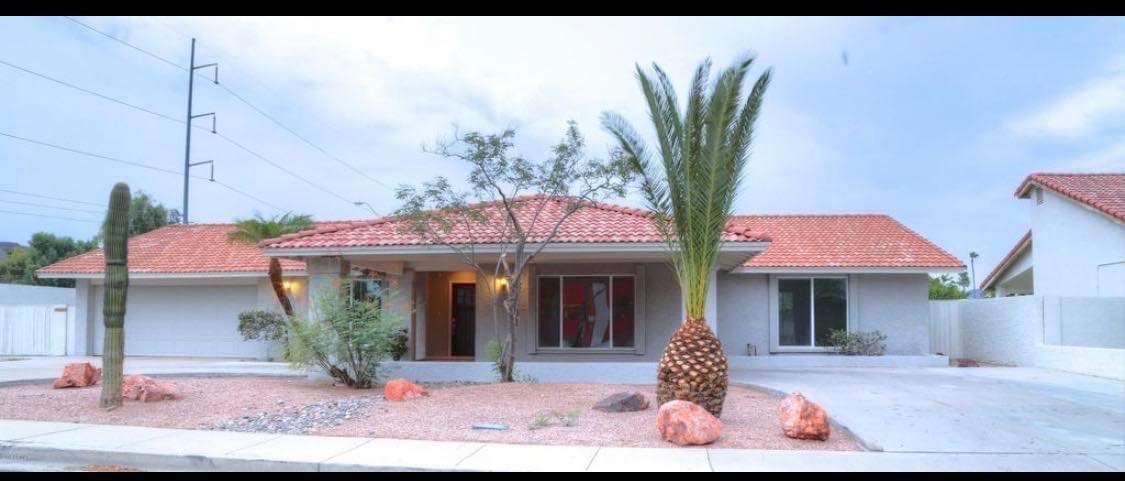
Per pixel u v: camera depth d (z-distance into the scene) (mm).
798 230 24766
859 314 22328
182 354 25656
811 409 10250
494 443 10109
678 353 11406
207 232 28469
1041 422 11164
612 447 9805
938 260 22016
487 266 20812
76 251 44438
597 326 20375
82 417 12195
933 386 15227
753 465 8812
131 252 26688
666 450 9609
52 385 15984
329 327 15594
